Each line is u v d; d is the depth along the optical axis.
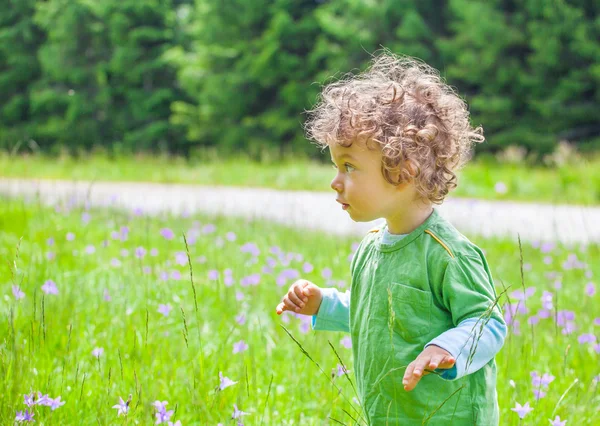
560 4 24.53
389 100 2.36
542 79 25.25
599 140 23.92
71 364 3.38
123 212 8.34
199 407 2.96
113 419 2.82
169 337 3.87
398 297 2.32
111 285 4.72
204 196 13.16
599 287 5.76
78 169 18.91
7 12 34.56
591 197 13.56
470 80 26.12
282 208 11.65
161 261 5.37
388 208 2.36
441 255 2.29
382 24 27.22
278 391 3.34
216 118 30.55
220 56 29.78
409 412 2.31
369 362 2.39
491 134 26.45
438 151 2.39
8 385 2.87
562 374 3.54
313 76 28.39
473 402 2.31
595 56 24.11
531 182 14.77
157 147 31.17
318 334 4.03
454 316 2.25
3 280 4.65
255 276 4.90
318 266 5.95
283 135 29.33
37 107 33.00
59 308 4.04
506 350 3.82
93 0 31.81
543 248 7.04
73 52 32.56
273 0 29.45
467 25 26.06
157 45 32.19
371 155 2.32
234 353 3.63
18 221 7.06
